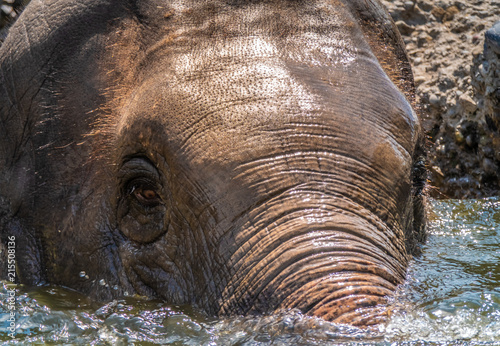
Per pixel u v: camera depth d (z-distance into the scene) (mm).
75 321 6863
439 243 8953
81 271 7652
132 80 7348
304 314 5688
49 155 7797
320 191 6246
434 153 14117
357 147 6555
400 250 6598
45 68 7797
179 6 7426
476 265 7879
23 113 7996
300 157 6352
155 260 7016
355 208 6281
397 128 7004
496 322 5930
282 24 7289
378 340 5375
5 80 8180
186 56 7070
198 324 6309
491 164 13367
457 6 15969
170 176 6703
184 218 6660
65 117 7656
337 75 6980
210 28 7234
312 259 5906
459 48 15211
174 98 6805
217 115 6586
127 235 7289
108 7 7617
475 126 13695
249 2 7406
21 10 9508
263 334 5668
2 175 8281
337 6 7680
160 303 6883
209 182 6418
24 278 8062
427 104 14469
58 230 7777
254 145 6391
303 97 6652
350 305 5602
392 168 6723
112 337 6387
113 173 7309
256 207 6238
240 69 6859
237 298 6141
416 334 5535
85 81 7551
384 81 7293
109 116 7391
